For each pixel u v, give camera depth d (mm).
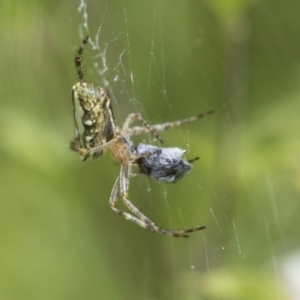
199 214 223
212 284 210
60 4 222
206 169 222
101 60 225
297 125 217
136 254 225
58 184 219
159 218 224
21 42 220
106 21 223
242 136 219
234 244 223
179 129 223
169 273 224
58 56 221
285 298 209
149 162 211
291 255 216
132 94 224
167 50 230
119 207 225
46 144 217
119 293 226
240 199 224
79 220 226
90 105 213
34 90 220
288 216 229
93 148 214
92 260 229
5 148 217
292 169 216
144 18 227
